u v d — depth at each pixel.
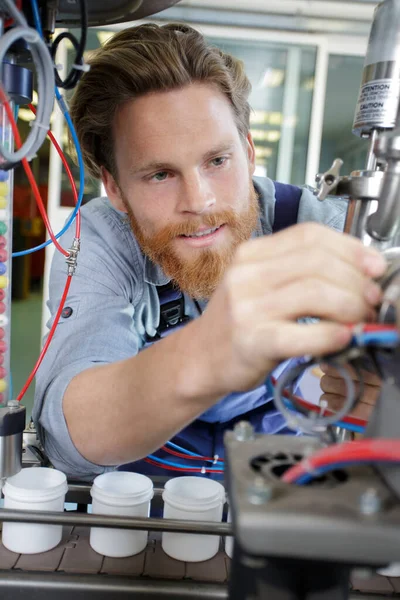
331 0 2.71
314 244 0.34
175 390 0.46
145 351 0.57
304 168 3.03
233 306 0.33
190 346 0.45
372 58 0.48
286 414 0.31
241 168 0.88
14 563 0.52
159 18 2.61
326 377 0.50
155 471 1.06
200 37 0.88
